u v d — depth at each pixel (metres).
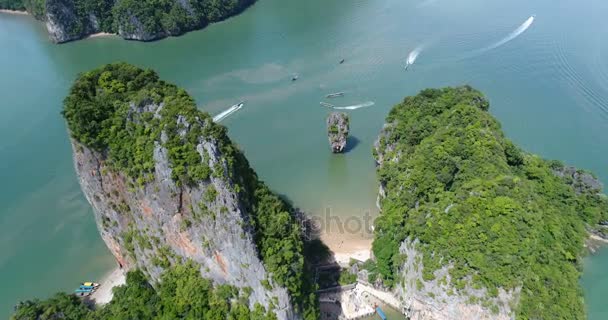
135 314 73.12
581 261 89.69
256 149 129.75
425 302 75.75
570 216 92.81
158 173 69.19
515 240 72.75
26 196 115.75
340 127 120.75
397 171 92.94
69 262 98.50
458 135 92.00
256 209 73.81
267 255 70.00
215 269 72.38
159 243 76.25
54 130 139.88
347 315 83.75
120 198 77.94
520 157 95.38
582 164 119.50
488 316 69.56
